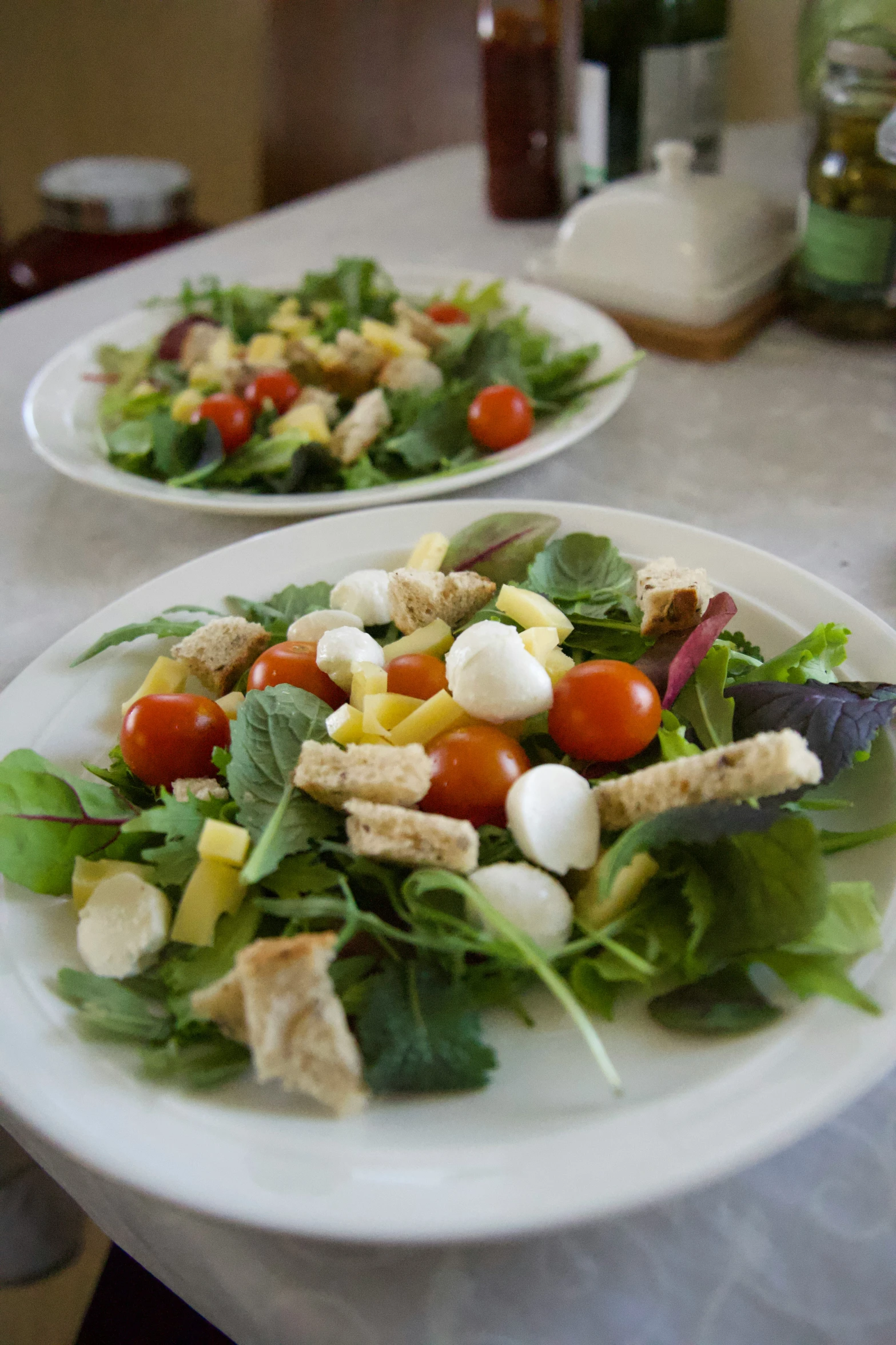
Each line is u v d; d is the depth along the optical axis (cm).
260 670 32
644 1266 21
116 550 44
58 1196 40
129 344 58
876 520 42
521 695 29
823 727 28
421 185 83
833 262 53
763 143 79
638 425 50
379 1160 21
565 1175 20
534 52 67
